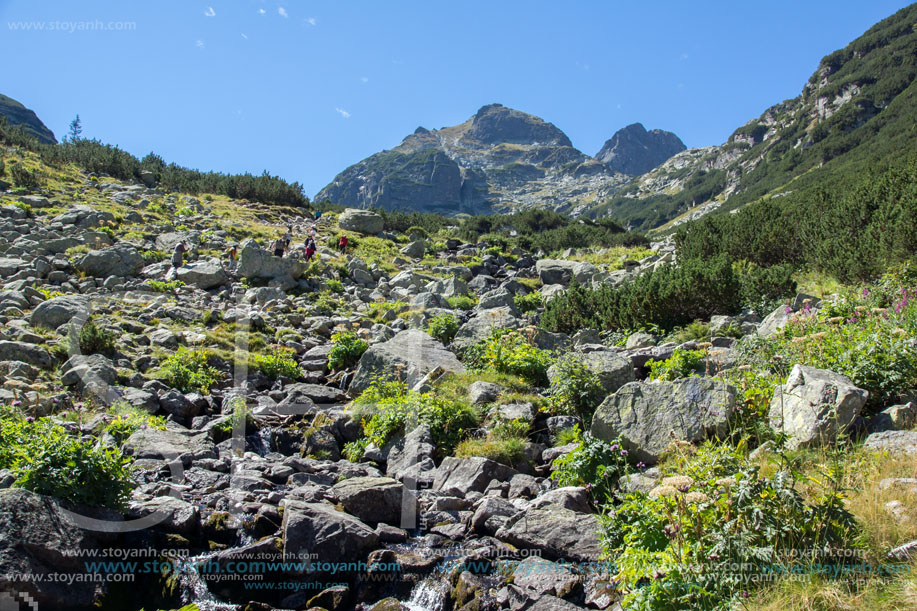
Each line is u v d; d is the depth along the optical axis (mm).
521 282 25875
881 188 17750
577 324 16906
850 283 15375
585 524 6375
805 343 9031
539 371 11312
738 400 7746
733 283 15422
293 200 39719
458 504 7449
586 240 37125
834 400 6941
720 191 153375
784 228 20109
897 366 7773
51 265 18656
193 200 33375
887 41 134625
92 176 33250
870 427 7113
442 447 9086
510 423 9211
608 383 9953
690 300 15500
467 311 19359
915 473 5801
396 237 34531
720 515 5172
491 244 34938
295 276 22234
